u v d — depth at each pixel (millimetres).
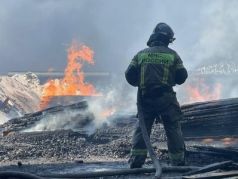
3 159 7863
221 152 7281
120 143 8664
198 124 9211
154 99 6418
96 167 6816
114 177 5766
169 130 6434
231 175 5320
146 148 6387
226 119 9078
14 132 10664
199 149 7641
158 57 6469
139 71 6555
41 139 9523
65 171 6430
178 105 6535
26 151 8359
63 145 8984
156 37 6629
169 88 6457
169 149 6445
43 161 7602
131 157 6379
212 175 5270
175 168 6070
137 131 6418
